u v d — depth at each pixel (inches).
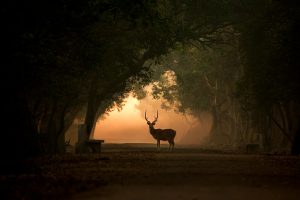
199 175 2256.4
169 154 4308.6
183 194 1616.6
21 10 2962.6
